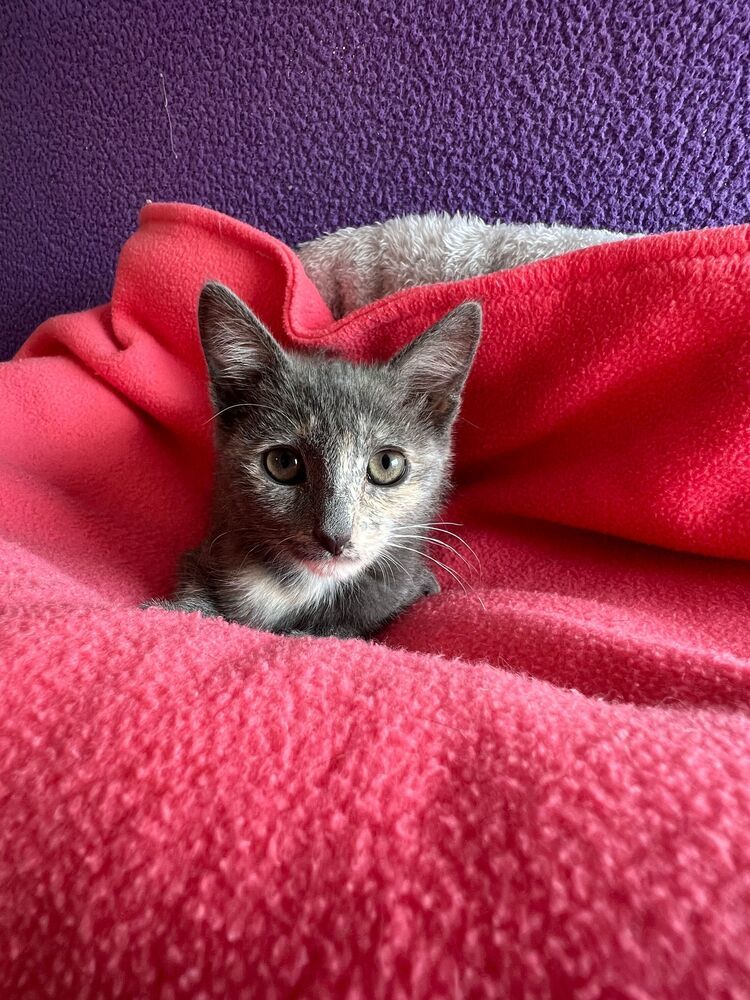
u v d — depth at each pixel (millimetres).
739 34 269
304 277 286
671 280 220
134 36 335
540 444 271
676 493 227
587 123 294
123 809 120
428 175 320
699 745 127
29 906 112
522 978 93
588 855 104
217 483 257
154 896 109
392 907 102
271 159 337
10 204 396
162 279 296
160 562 278
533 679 160
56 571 212
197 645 160
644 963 91
